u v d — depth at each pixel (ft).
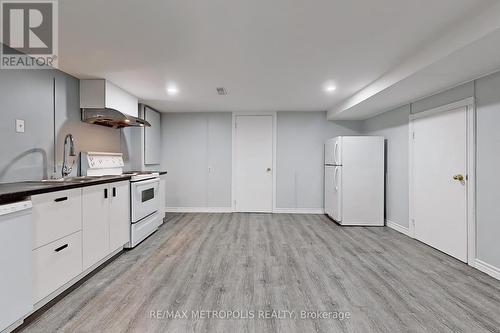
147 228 12.42
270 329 5.80
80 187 7.70
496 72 8.35
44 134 9.21
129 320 6.09
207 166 18.52
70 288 7.57
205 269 9.00
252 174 18.45
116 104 11.96
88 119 11.14
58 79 9.86
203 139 18.47
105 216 9.11
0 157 7.58
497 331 5.76
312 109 17.65
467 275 8.59
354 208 15.02
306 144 18.33
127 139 15.12
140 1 5.69
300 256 10.27
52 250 6.59
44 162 9.21
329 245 11.60
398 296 7.26
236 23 6.66
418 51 8.31
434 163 11.21
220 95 13.83
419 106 12.25
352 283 8.02
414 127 12.62
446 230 10.53
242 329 5.78
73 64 9.34
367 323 6.03
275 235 13.11
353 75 10.59
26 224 5.66
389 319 6.19
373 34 7.23
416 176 12.46
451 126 10.26
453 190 10.16
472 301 7.00
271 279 8.27
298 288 7.69
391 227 14.65
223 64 9.43
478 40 6.24
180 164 18.53
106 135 13.07
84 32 7.08
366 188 15.02
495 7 5.76
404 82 9.58
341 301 6.99
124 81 11.34
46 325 5.87
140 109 15.72
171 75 10.57
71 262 7.34
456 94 10.00
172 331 5.69
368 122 17.56
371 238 12.68
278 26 6.81
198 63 9.34
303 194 18.37
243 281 8.12
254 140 18.38
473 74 8.69
